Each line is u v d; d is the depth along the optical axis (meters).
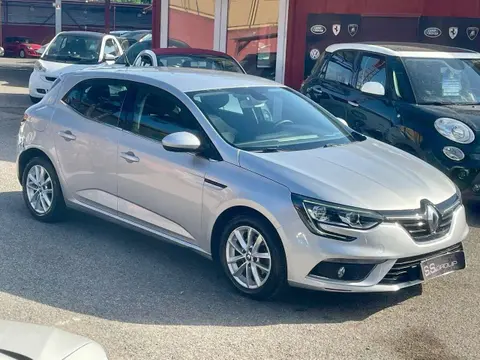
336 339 4.92
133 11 45.62
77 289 5.68
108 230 7.20
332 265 5.09
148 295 5.59
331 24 13.64
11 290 5.61
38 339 3.13
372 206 5.11
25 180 7.41
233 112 6.14
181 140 5.70
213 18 14.98
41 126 7.16
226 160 5.65
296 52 13.88
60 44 15.96
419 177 5.71
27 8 47.09
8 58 41.31
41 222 7.33
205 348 4.71
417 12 13.41
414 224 5.20
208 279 5.96
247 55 14.61
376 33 13.57
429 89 8.45
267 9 14.10
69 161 6.87
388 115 8.33
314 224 5.09
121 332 4.93
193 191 5.77
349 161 5.75
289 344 4.82
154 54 11.52
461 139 7.62
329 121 6.69
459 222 5.61
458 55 9.09
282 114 6.43
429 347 4.84
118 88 6.64
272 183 5.33
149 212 6.19
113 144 6.44
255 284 5.46
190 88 6.26
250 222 5.40
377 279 5.09
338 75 9.53
